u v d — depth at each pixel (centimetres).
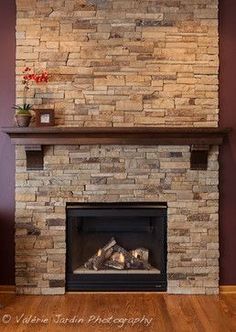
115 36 361
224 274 369
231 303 339
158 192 362
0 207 368
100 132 343
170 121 362
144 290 365
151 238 384
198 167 361
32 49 360
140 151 361
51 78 361
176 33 361
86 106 362
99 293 362
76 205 365
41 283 361
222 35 367
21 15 359
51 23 360
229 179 370
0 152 368
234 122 368
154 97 362
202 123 363
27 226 361
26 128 338
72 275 364
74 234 372
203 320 303
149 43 362
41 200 361
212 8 361
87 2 361
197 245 363
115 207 366
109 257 379
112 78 362
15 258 362
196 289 363
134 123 362
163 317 309
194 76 362
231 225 370
